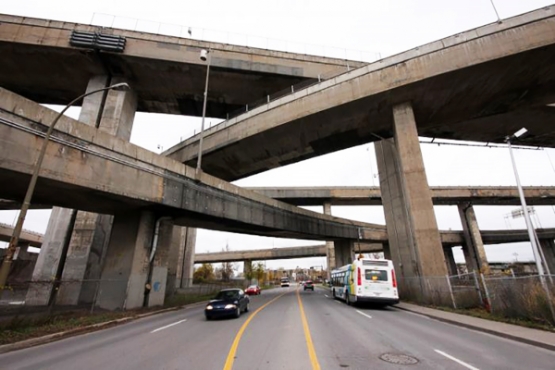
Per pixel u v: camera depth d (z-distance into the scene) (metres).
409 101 26.22
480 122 34.09
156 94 36.56
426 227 22.33
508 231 71.69
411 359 6.38
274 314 14.82
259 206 28.81
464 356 6.61
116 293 18.25
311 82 35.31
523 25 23.84
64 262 24.14
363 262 17.78
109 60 31.27
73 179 14.01
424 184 23.56
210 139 32.38
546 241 71.62
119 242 19.80
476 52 23.83
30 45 29.36
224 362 6.37
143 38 31.75
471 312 13.19
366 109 26.88
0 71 32.50
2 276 9.52
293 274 181.12
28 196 10.62
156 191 18.23
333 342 8.11
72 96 36.47
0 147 11.71
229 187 24.98
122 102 31.72
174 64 32.09
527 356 6.58
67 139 13.98
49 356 7.48
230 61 32.94
